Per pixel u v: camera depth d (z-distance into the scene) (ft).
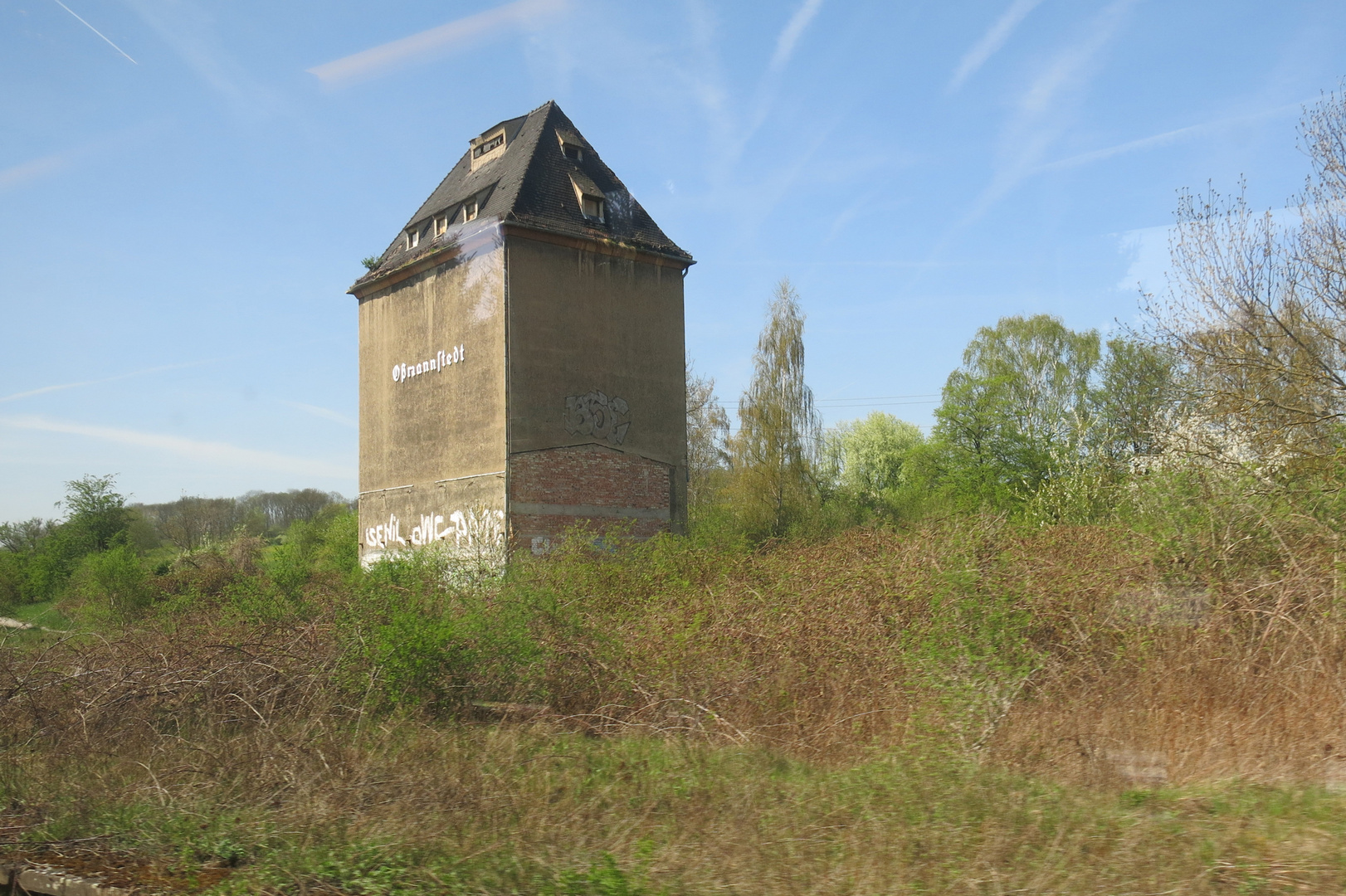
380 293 81.20
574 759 20.25
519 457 66.54
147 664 27.50
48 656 29.73
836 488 112.98
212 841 16.08
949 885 12.79
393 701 25.04
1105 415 58.18
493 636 27.55
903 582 30.58
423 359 75.41
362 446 82.64
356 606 29.32
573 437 69.41
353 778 18.53
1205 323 44.57
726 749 21.07
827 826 15.39
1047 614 26.71
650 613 33.88
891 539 40.60
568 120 78.33
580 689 26.45
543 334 68.69
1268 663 23.20
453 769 19.03
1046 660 24.31
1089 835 14.40
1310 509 30.81
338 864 14.38
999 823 14.83
